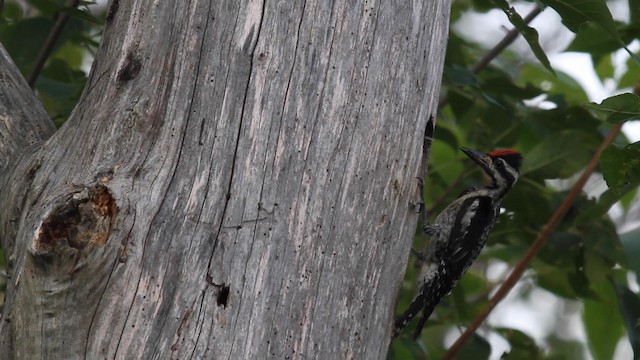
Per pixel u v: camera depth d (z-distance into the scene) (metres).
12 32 13.09
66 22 12.58
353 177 8.62
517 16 10.88
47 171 8.62
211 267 7.96
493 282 15.73
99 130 8.43
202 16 8.55
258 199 8.21
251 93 8.40
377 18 8.88
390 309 8.98
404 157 9.04
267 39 8.52
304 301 8.23
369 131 8.75
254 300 8.02
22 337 7.98
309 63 8.56
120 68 8.64
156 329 7.76
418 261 14.52
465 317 13.66
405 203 9.06
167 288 7.83
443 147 15.02
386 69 8.90
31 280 7.85
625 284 13.69
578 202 13.50
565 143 13.27
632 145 9.58
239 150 8.27
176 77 8.42
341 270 8.48
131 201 7.91
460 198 13.66
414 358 13.42
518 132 14.11
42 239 7.75
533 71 16.08
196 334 7.81
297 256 8.25
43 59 12.55
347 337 8.48
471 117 14.54
